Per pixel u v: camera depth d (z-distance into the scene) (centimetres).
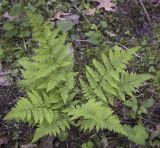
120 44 97
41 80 74
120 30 101
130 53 76
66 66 74
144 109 82
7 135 80
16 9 100
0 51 94
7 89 88
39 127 73
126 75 77
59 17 103
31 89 74
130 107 84
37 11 103
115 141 79
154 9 105
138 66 93
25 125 82
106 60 76
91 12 105
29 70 74
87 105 71
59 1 106
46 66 71
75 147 79
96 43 96
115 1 107
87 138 80
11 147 79
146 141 78
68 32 99
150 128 81
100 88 76
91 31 98
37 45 97
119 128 67
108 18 104
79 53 95
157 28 100
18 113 70
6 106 85
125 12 105
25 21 99
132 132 75
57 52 72
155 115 84
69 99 76
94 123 69
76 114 70
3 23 102
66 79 75
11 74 91
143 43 97
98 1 107
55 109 76
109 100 76
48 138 78
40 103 73
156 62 93
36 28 71
